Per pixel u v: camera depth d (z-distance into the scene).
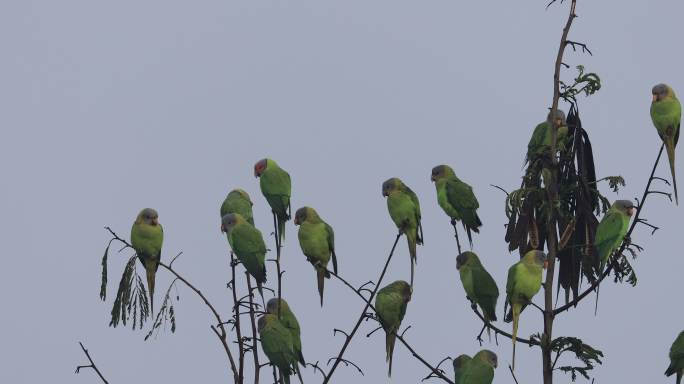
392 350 13.68
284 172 15.84
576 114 13.12
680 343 12.96
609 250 12.38
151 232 14.70
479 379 13.50
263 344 12.84
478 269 13.77
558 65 12.36
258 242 13.73
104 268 11.81
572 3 12.46
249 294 12.17
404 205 15.06
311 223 15.00
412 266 14.93
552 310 12.05
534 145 13.97
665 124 13.56
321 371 11.67
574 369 11.37
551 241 12.48
